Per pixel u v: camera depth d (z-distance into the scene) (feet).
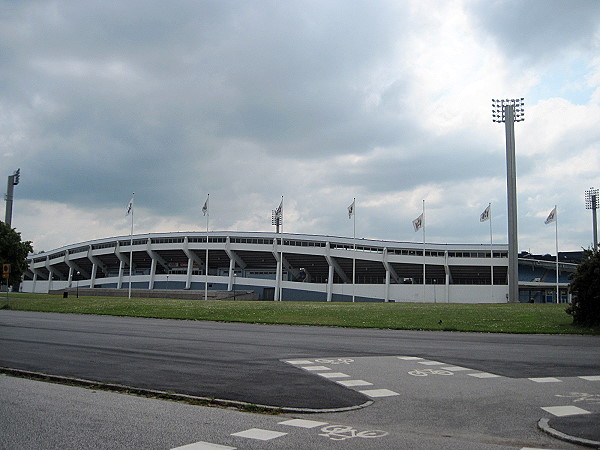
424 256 250.98
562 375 42.50
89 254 333.21
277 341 66.85
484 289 251.39
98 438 24.14
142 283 308.40
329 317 109.29
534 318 102.94
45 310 143.64
